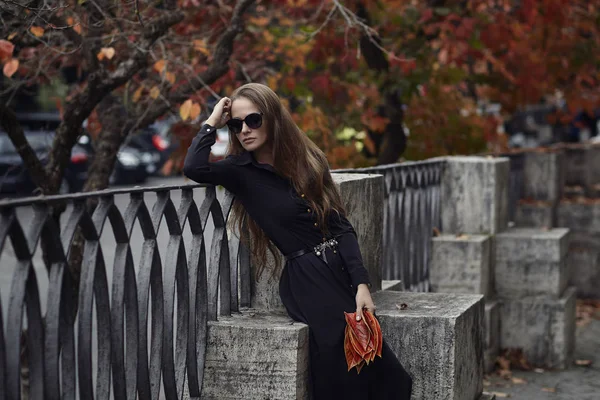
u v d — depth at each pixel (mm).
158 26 7688
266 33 10781
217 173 5449
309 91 11297
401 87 11445
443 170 10078
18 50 8117
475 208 10008
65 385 4203
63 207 7066
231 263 6000
